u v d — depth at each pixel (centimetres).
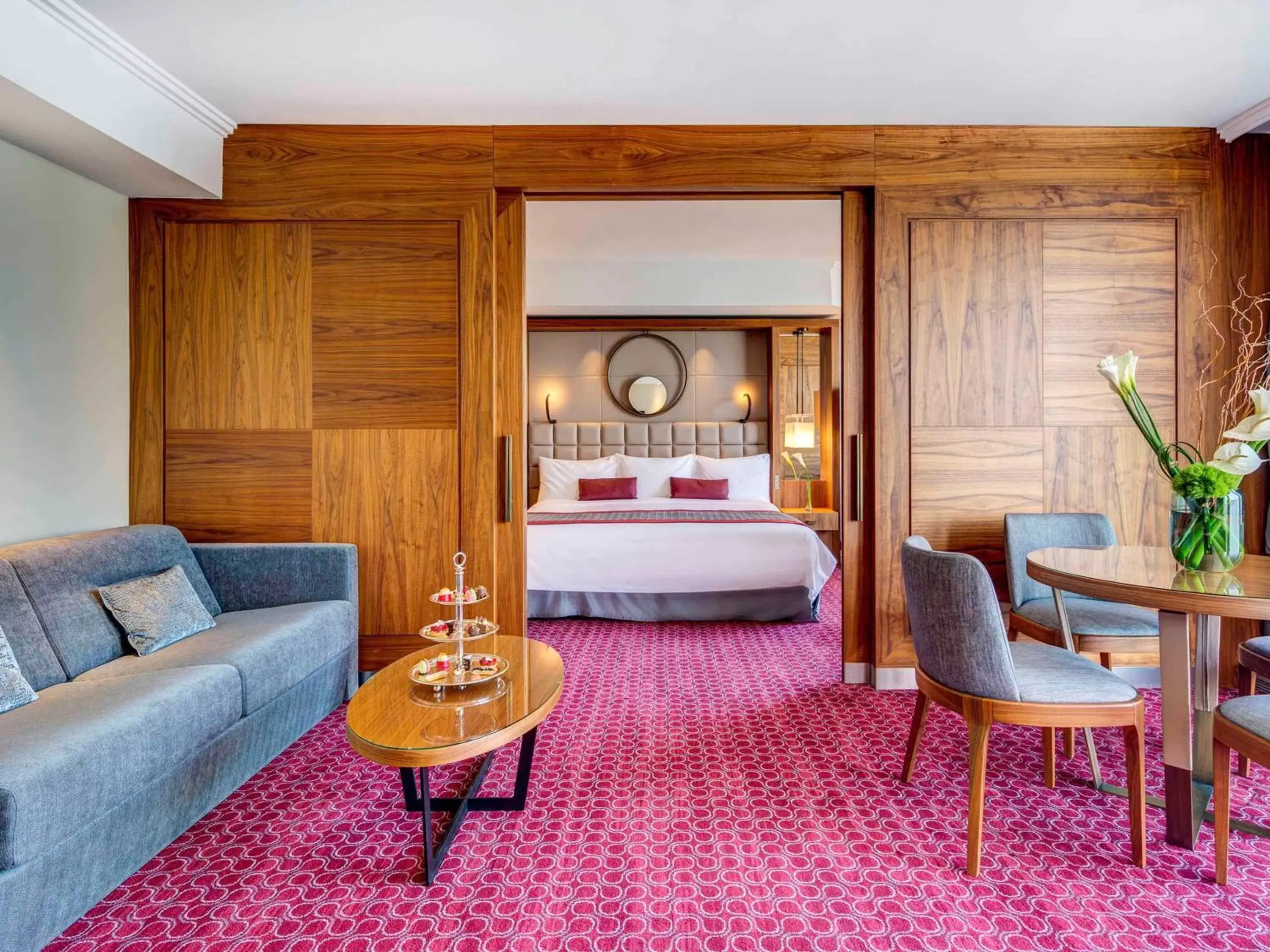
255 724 206
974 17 214
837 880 161
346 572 271
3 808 123
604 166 286
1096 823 185
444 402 289
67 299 253
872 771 216
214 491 289
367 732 156
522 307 292
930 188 287
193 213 284
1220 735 156
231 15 209
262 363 289
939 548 291
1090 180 288
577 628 392
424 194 287
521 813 192
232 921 148
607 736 243
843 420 296
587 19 214
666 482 580
